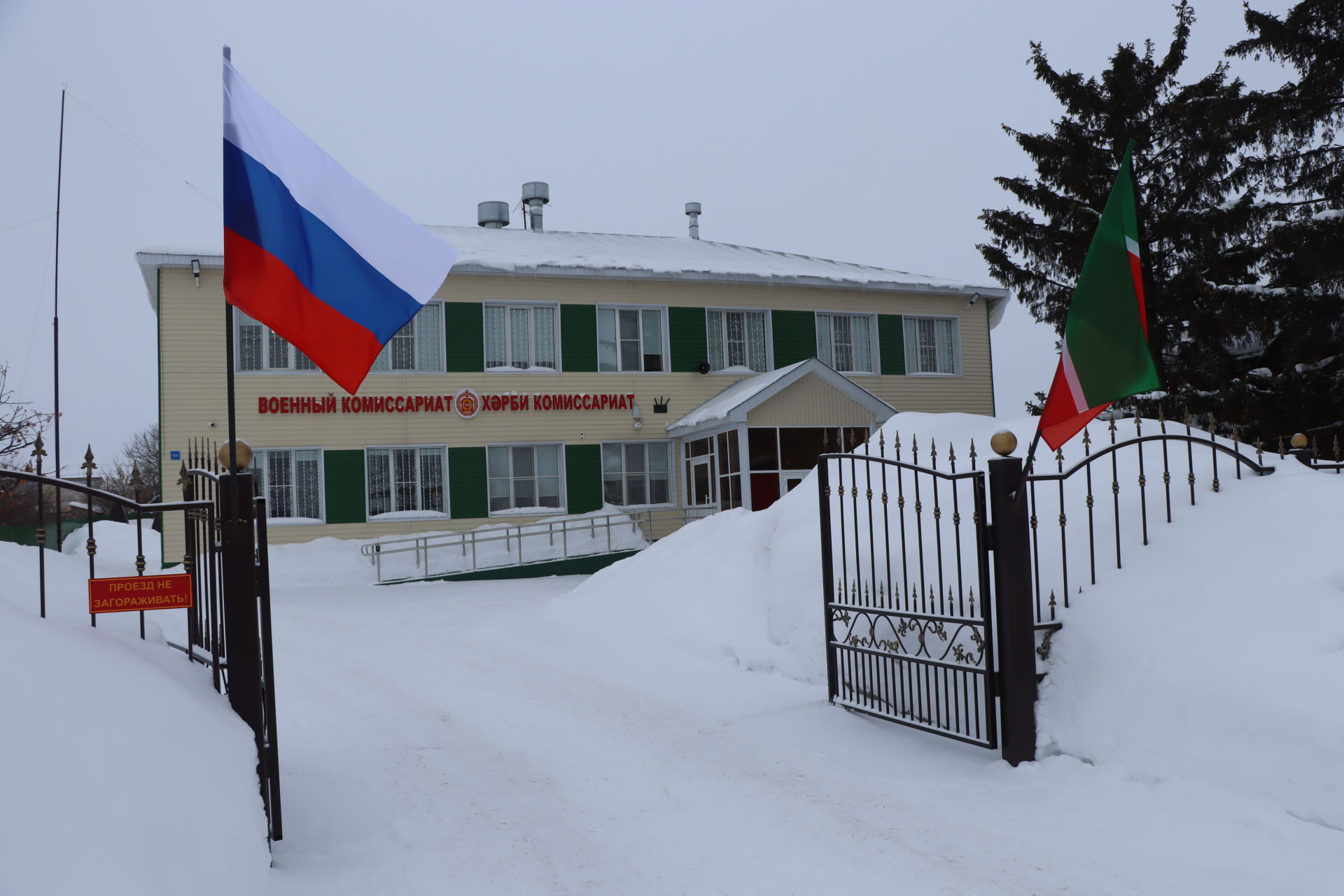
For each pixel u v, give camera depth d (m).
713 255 27.33
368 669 9.30
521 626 11.55
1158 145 24.73
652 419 23.81
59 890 2.74
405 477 21.89
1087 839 4.56
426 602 15.47
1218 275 20.92
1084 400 5.68
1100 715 5.51
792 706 7.29
